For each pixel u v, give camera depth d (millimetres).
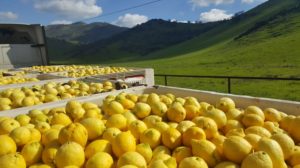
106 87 5973
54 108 4086
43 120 3471
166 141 2688
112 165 2354
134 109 3594
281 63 50031
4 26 13602
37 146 2588
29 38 14148
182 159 2398
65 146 2352
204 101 4504
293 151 2428
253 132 2836
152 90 5375
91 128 2805
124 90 5133
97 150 2520
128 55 149625
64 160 2291
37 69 11234
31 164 2506
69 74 9008
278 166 2223
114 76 8688
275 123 3168
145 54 146875
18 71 10734
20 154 2438
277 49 64062
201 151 2369
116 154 2516
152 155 2594
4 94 5145
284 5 122750
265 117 3314
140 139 2852
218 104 3689
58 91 5578
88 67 11609
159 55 127938
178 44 152875
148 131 2785
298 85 26641
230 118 3279
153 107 3635
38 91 5559
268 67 46938
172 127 2922
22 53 13562
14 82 7375
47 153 2479
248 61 59188
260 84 29000
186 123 2941
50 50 174875
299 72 37656
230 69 50812
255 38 87000
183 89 4848
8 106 4605
